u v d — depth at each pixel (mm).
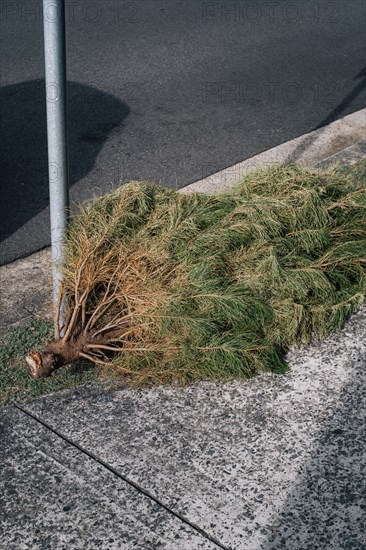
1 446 3289
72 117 6555
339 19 9211
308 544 2869
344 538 2895
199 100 6957
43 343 3955
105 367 3627
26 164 5816
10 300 4359
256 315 3711
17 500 3039
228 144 6250
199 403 3504
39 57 7578
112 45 7984
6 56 7562
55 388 3613
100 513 2988
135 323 3656
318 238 4070
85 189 5539
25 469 3180
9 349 3896
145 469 3176
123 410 3473
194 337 3604
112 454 3248
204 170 5852
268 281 3830
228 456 3232
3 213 5234
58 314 3668
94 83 7164
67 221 3914
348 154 6008
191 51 7969
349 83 7477
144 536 2900
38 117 6488
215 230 3934
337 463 3203
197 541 2881
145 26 8562
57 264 3756
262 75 7531
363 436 3338
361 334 3977
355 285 4137
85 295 3645
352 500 3043
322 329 3910
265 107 6883
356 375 3697
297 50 8180
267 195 4328
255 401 3516
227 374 3613
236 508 3010
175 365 3594
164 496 3061
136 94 7008
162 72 7461
